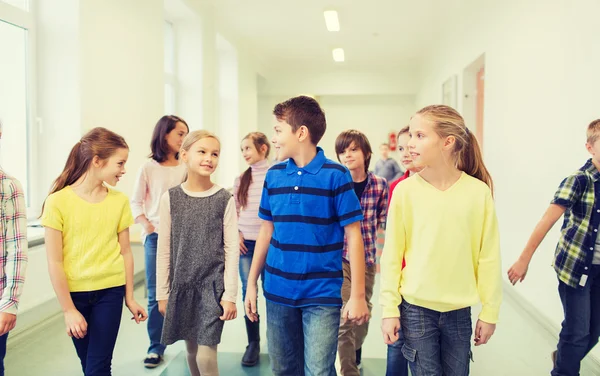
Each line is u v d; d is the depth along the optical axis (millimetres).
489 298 1400
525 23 3609
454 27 6324
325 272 1506
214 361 1778
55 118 3502
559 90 2975
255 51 9422
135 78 4312
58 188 1722
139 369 2492
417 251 1445
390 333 1430
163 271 1849
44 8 3473
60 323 3160
